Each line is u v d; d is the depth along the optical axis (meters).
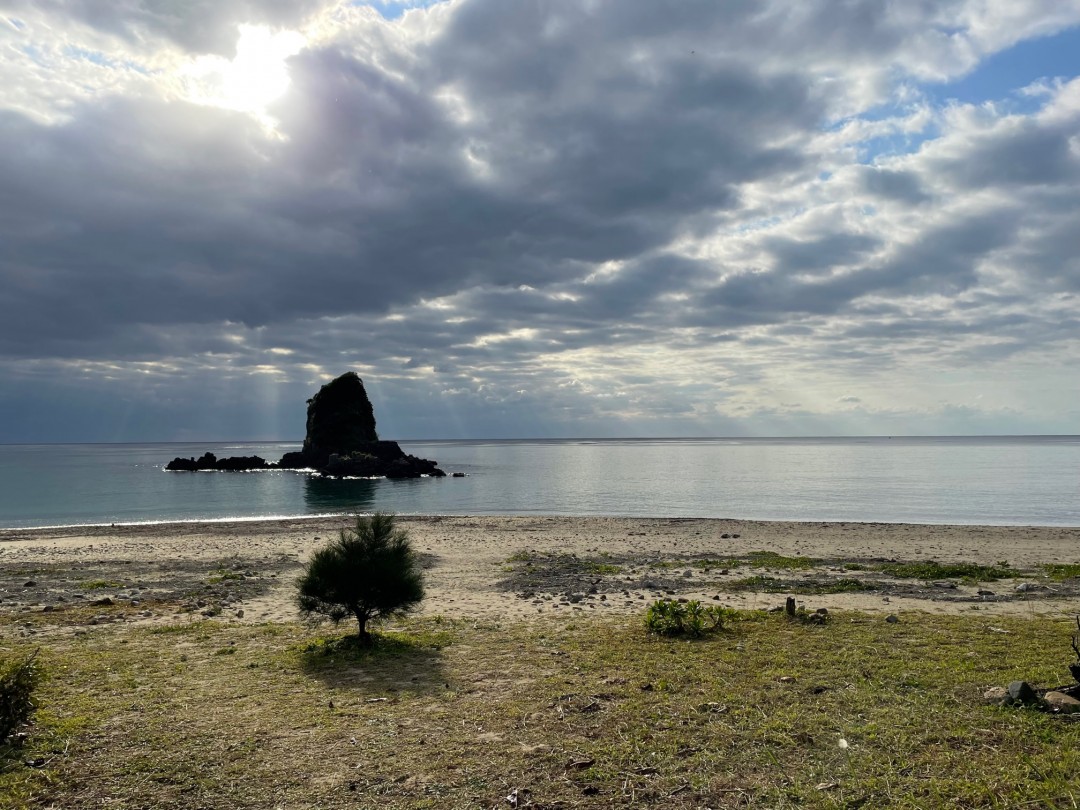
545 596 18.17
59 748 7.25
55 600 18.06
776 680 9.38
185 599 18.02
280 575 22.55
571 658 10.98
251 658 11.35
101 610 16.22
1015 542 30.77
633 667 10.33
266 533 36.19
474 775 6.54
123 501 60.31
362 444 111.56
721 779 6.34
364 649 11.78
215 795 6.20
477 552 28.19
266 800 6.09
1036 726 7.27
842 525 37.78
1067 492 59.31
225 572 23.28
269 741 7.45
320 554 12.88
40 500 61.22
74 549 30.53
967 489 63.12
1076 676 8.12
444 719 8.12
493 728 7.80
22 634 13.44
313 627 13.89
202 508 54.44
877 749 6.88
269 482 85.31
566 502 57.16
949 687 8.76
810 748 6.98
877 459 130.88
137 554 28.66
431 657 11.24
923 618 13.64
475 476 93.38
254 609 16.67
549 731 7.66
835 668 9.84
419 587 12.76
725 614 13.46
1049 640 11.27
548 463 129.50
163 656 11.48
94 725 7.95
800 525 37.94
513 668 10.46
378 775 6.57
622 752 7.01
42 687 9.57
